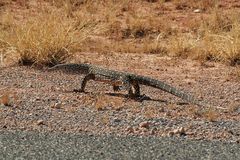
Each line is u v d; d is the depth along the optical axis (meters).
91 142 16.34
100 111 19.84
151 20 40.38
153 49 34.12
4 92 22.59
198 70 29.55
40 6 45.00
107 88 24.19
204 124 18.61
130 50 34.12
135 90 22.42
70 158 15.05
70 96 22.23
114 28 38.62
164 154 15.55
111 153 15.49
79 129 17.56
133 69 29.27
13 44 29.38
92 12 43.22
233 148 16.22
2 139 16.41
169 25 40.31
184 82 26.48
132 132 17.48
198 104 21.30
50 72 27.14
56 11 41.66
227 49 31.34
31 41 28.78
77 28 35.38
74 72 26.88
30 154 15.27
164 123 18.55
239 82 26.86
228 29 39.06
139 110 20.16
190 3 45.91
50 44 28.77
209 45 32.78
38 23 30.81
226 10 44.44
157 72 28.78
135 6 45.66
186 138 17.05
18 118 18.66
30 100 21.25
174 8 45.25
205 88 25.20
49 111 19.67
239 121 19.31
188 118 19.31
